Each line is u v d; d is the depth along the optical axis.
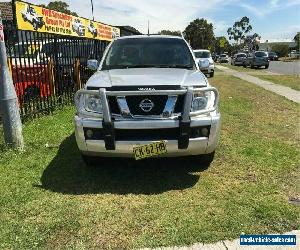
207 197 4.30
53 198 4.31
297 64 45.25
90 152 4.66
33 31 8.16
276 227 3.63
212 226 3.66
